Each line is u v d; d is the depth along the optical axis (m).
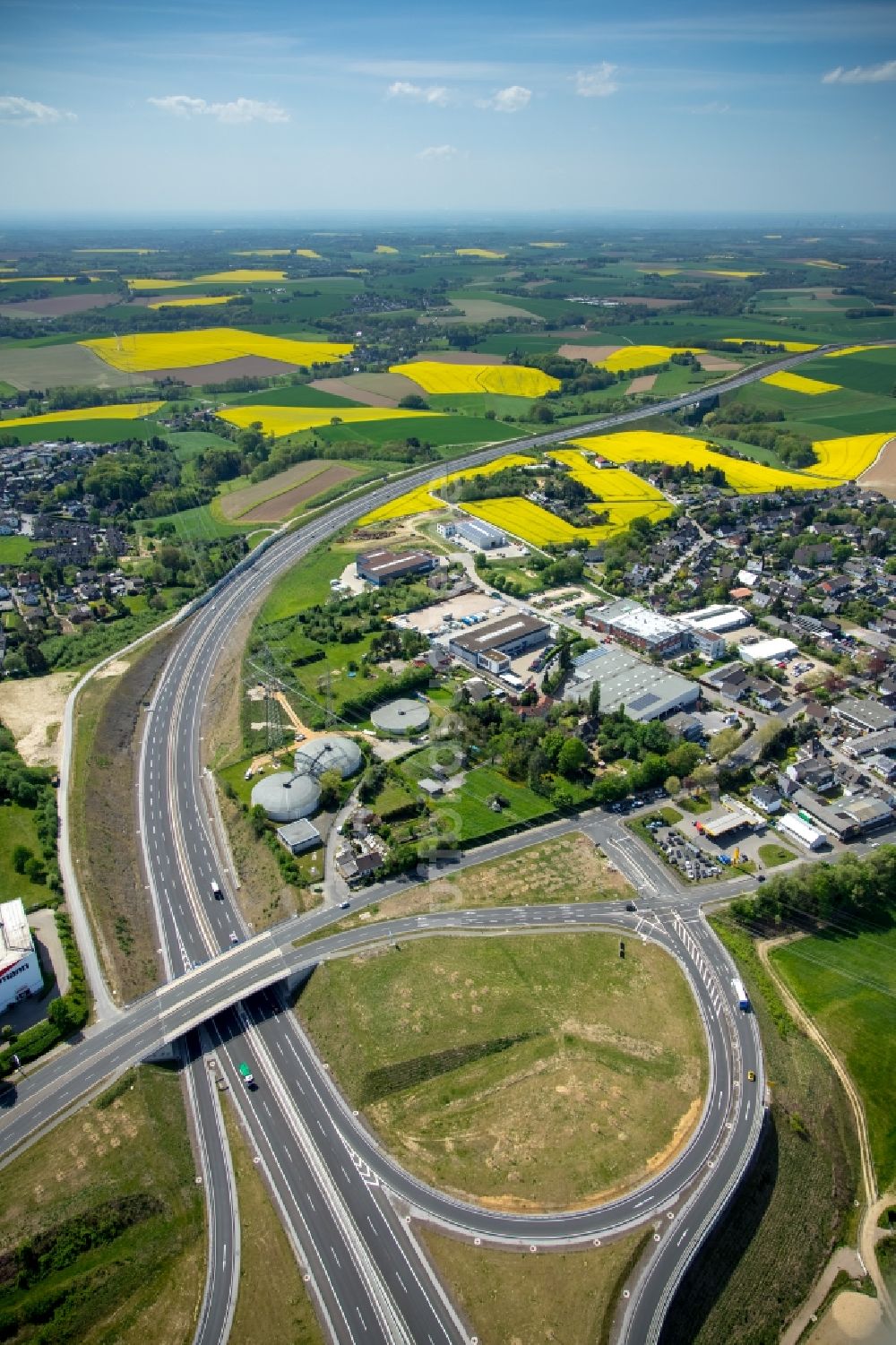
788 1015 173.00
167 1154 146.25
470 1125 150.50
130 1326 124.94
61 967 176.88
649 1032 166.12
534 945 185.25
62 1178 140.00
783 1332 129.12
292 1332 123.31
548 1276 126.88
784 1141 148.88
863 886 195.38
